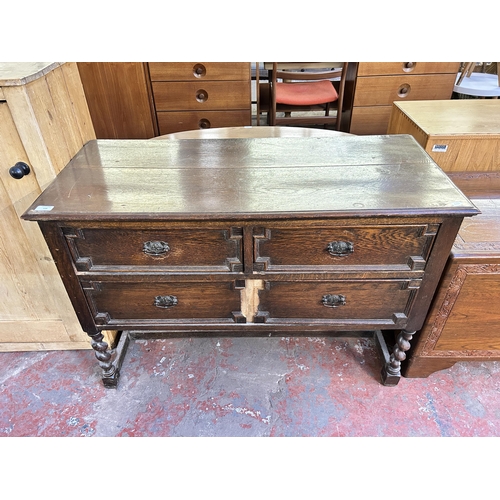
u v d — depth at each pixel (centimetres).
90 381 154
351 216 98
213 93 245
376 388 150
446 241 107
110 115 249
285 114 344
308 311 125
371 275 113
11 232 129
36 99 109
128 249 108
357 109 258
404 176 116
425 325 134
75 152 135
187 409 143
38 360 163
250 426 137
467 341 139
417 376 152
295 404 144
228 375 155
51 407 144
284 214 98
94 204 102
